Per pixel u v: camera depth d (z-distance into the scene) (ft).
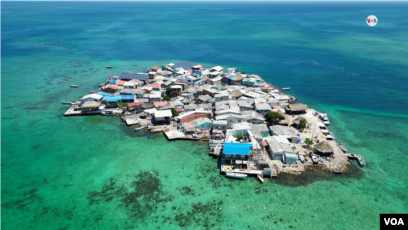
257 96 291.99
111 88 309.63
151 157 195.11
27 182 166.50
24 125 242.78
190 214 142.20
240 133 212.43
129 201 151.23
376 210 145.79
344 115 273.54
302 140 213.25
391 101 307.99
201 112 247.29
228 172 172.35
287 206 148.15
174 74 383.65
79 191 159.02
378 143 217.36
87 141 217.15
